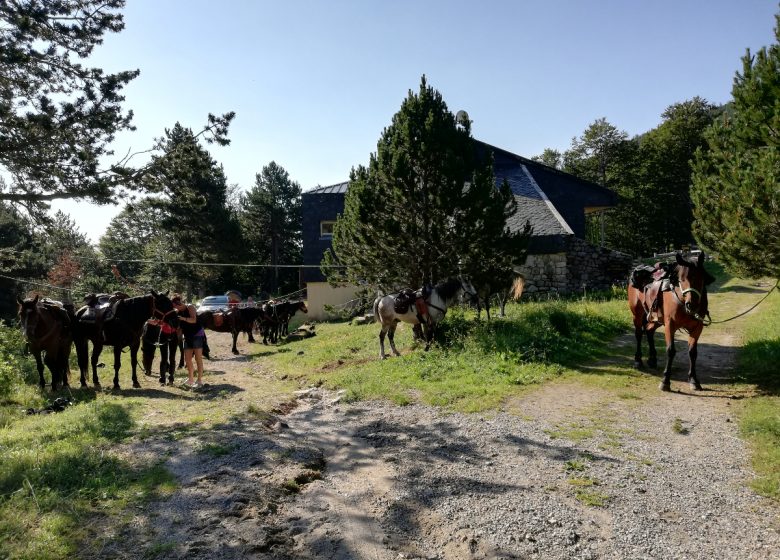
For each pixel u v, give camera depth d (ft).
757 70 26.73
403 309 40.83
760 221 23.98
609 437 21.03
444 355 37.63
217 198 137.69
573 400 26.55
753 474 17.02
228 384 37.11
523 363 33.76
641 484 16.65
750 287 74.84
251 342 70.59
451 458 19.76
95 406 27.76
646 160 157.38
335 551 13.73
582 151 170.81
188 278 150.61
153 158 38.17
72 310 37.17
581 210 88.74
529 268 71.36
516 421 23.54
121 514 15.19
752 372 29.22
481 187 43.11
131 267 191.62
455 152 45.19
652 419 23.07
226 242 138.00
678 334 44.57
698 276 26.66
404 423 24.57
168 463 19.49
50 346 34.76
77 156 34.73
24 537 13.35
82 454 19.56
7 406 29.37
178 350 60.34
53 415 27.02
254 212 176.04
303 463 19.80
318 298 94.17
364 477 18.61
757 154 25.88
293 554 13.55
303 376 39.29
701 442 20.03
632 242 160.35
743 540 13.28
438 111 45.88
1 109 31.99
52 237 42.09
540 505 15.53
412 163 45.32
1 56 31.40
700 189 28.17
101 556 12.98
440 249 45.14
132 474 18.25
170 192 40.34
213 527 14.58
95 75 36.29
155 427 24.47
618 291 67.00
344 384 33.42
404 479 18.13
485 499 16.14
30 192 36.11
